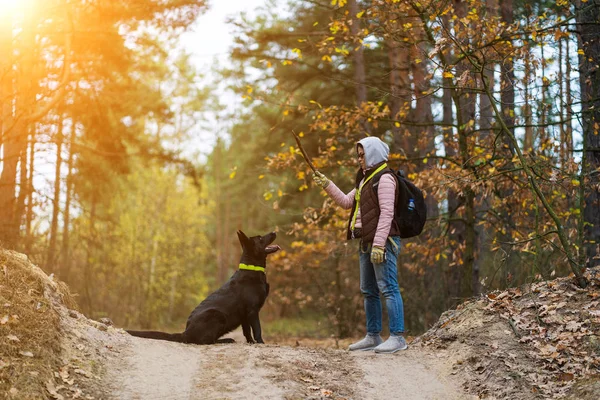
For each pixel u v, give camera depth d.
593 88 7.52
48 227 16.39
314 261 14.30
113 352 5.06
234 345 5.68
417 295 11.87
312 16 15.33
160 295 28.05
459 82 7.08
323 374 5.06
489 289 7.43
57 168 16.56
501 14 10.52
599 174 7.36
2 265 5.23
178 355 5.25
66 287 5.98
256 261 6.30
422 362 5.46
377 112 9.27
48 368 4.39
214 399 4.39
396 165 9.48
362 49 13.70
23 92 12.30
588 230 7.89
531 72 7.55
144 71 17.23
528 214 8.92
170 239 28.59
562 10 8.01
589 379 4.67
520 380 4.89
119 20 13.73
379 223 5.45
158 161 17.45
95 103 15.52
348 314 14.05
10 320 4.65
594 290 5.77
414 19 8.65
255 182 29.14
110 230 19.81
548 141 8.29
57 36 13.58
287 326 20.31
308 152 16.61
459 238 11.06
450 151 11.18
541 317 5.64
